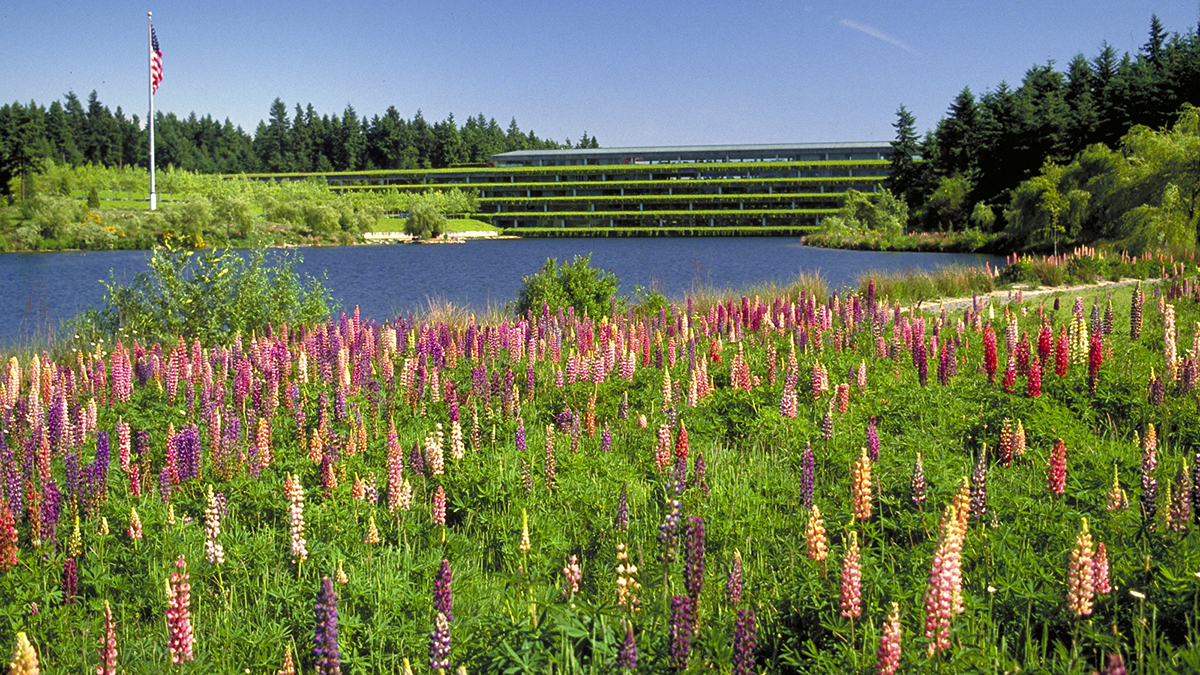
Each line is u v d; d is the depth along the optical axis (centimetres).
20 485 650
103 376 1126
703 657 409
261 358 1193
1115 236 4994
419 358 1244
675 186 15800
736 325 1487
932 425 869
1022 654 432
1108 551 490
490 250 10256
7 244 8450
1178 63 7688
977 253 7550
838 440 809
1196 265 2930
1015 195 7031
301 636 492
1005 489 646
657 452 764
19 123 13312
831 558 509
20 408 916
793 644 459
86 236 8812
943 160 10694
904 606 448
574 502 685
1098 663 425
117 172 15700
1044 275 2669
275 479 742
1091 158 6025
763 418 900
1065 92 9681
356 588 520
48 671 444
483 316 2003
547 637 424
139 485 725
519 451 795
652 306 1892
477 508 696
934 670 390
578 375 1112
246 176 17250
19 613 502
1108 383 922
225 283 1559
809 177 15212
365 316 2869
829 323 1499
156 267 1534
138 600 541
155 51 9669
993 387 975
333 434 824
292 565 589
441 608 438
